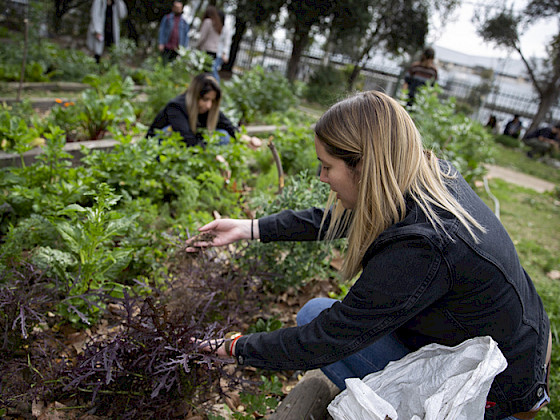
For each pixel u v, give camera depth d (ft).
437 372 4.65
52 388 5.80
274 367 5.27
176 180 11.66
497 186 25.66
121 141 11.63
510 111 87.25
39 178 10.07
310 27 44.98
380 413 4.49
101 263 7.29
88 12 49.11
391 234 4.51
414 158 4.64
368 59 51.80
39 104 19.93
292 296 9.46
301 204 9.17
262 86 27.35
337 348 4.75
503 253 4.56
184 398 5.90
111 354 5.43
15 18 42.01
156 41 52.13
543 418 7.51
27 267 6.64
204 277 7.93
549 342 5.09
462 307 4.57
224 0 47.21
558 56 65.31
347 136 4.60
